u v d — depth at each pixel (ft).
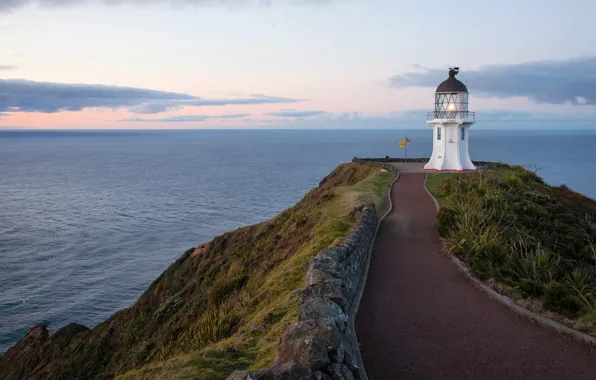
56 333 121.29
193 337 55.36
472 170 187.32
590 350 37.50
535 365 35.01
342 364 27.22
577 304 46.37
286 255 86.02
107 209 375.25
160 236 279.49
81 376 96.78
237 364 34.32
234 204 381.81
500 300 49.32
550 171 614.75
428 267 62.44
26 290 195.11
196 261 130.11
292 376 22.08
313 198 146.20
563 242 88.48
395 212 101.30
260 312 48.06
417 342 38.93
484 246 64.49
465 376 33.30
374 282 56.34
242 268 100.01
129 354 88.89
